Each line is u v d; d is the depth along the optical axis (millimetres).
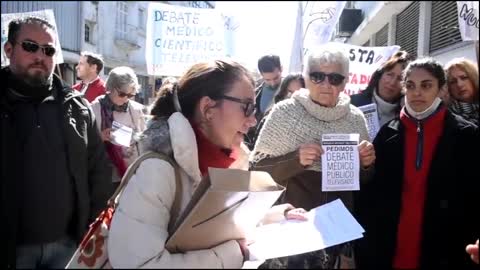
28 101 2180
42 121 2184
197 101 1427
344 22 5430
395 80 2762
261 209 1364
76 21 12422
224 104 1402
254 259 1368
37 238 2092
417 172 2203
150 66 3809
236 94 1405
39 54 2186
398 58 2777
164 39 3818
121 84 3096
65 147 2232
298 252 1437
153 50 3811
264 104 3910
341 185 2088
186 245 1267
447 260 2156
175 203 1315
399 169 2248
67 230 2236
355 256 2404
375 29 5531
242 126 1435
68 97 2324
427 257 2160
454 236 2164
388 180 2277
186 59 3830
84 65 3430
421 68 2227
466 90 2777
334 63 2234
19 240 2057
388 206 2258
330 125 2277
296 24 3879
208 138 1442
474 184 2152
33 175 2098
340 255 2482
